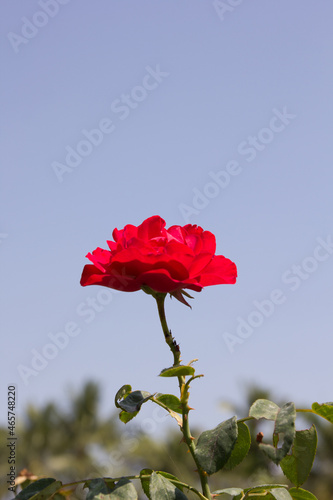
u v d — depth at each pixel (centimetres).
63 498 77
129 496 69
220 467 68
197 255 73
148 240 76
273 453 67
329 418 72
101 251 76
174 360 73
